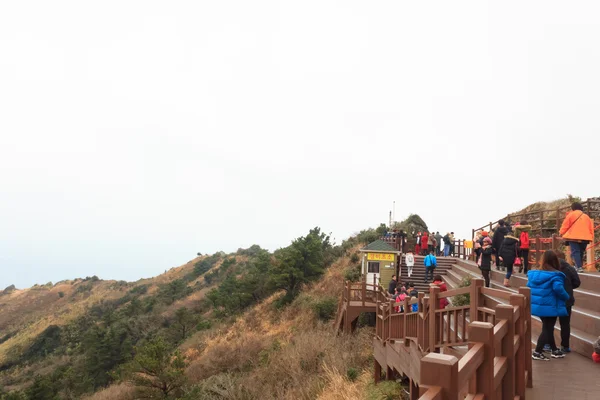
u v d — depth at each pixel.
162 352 18.05
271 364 15.07
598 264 11.38
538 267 11.89
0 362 61.25
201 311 50.97
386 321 10.06
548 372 5.03
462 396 3.82
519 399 3.89
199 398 14.41
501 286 10.79
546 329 5.59
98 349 36.59
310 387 11.36
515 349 3.92
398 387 8.91
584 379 4.73
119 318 53.31
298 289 31.44
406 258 21.75
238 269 70.12
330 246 39.75
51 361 51.88
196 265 90.69
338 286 28.02
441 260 22.61
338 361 12.39
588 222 8.86
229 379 14.71
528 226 11.84
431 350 6.22
